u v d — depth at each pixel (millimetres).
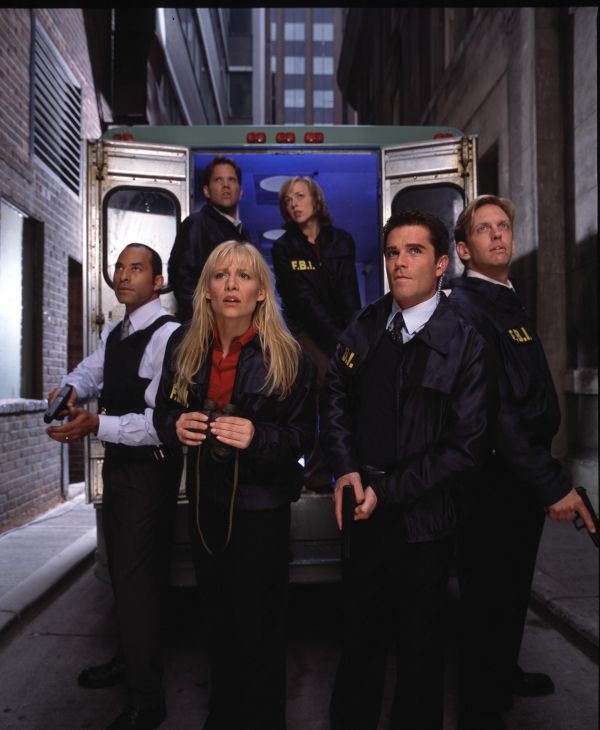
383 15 19625
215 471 2336
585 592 4164
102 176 4176
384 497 2172
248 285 2295
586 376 6699
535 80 7488
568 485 2422
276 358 2307
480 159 9750
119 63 9672
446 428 2221
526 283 7809
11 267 6562
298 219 4035
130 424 2613
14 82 6332
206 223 3936
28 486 6562
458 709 2930
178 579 3365
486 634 2623
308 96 90000
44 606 4207
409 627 2238
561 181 7449
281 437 2250
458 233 2902
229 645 2441
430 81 13570
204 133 4359
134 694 2648
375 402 2320
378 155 4453
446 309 2289
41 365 7043
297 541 3609
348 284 4152
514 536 2658
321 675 3279
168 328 2816
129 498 2725
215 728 2439
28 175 6676
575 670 3348
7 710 2908
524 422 2543
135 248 2896
